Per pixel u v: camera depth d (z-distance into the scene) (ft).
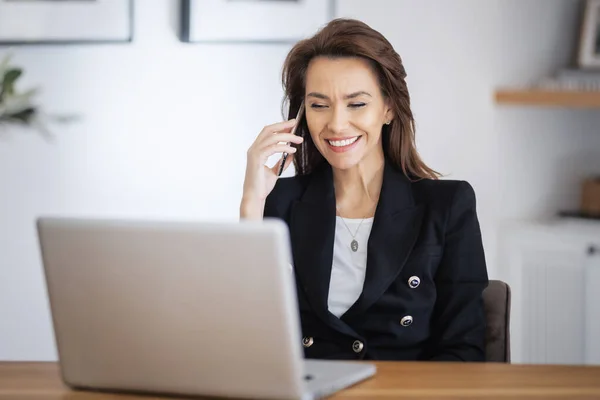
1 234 12.90
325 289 7.98
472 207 8.16
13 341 13.02
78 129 12.92
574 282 13.85
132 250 5.62
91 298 5.82
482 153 14.39
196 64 13.12
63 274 5.85
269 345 5.49
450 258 8.00
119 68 12.94
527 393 5.87
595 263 13.69
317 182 8.56
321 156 8.82
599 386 6.06
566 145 14.89
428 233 8.02
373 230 8.11
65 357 6.04
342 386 5.93
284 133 8.56
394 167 8.50
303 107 8.61
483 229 14.48
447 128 14.14
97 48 12.89
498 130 14.51
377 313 7.90
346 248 8.23
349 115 8.13
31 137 12.84
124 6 12.74
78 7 12.63
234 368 5.61
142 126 13.06
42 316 13.05
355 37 8.09
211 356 5.64
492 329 7.94
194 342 5.65
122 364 5.89
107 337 5.86
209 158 13.28
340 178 8.47
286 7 13.21
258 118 13.35
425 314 7.88
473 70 14.23
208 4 12.92
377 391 5.91
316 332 8.00
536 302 14.17
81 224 5.73
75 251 5.77
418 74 13.92
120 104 12.99
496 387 6.02
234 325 5.53
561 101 13.82
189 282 5.55
